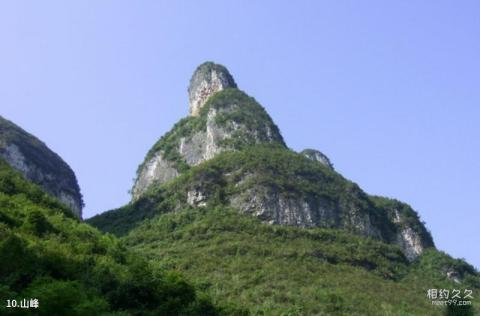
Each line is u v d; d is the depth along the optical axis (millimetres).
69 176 185750
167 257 113750
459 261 145375
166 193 155250
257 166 146875
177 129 194500
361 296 102000
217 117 179000
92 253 78062
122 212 159500
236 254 115500
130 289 65750
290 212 137625
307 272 109812
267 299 94625
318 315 90375
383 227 154500
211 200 143250
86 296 56875
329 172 155125
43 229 80062
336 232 134375
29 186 100375
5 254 60781
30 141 179125
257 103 188125
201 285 98000
